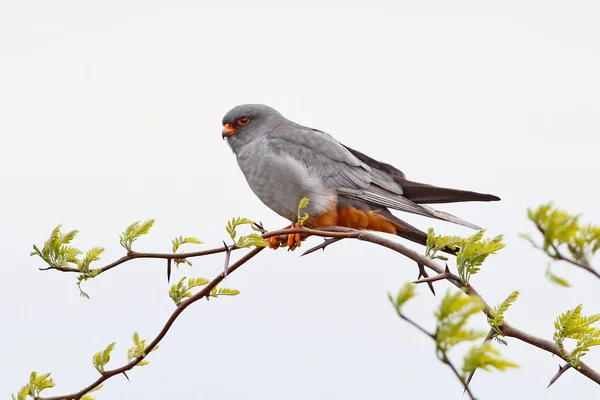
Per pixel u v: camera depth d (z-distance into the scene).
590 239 3.72
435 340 3.53
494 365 3.48
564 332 5.18
